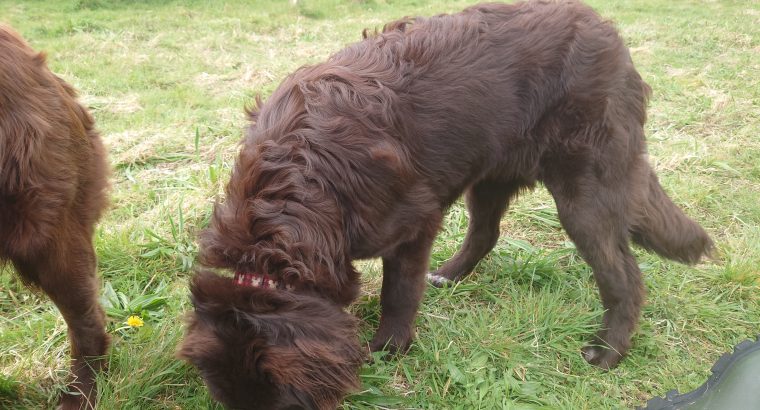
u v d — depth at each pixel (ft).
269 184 5.17
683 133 8.79
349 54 5.71
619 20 15.12
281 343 4.79
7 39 4.90
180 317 5.54
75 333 5.42
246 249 5.02
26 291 6.38
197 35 13.64
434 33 5.74
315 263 5.08
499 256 6.95
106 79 10.31
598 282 6.02
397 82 5.53
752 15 15.85
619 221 5.91
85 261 5.24
